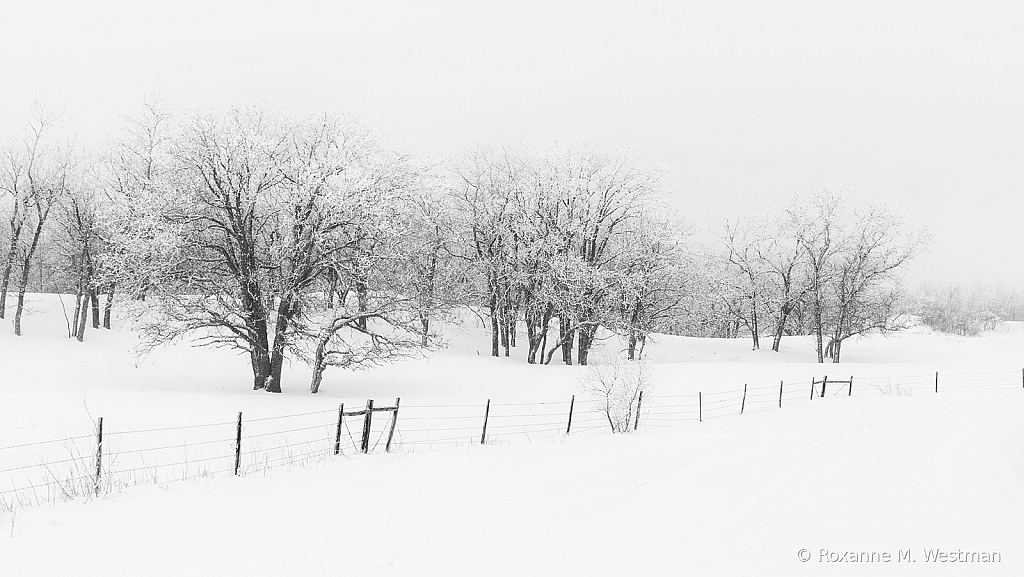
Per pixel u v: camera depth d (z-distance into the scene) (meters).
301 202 30.16
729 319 69.12
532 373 39.25
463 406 27.81
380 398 29.94
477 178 47.47
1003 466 13.81
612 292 45.53
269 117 32.38
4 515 8.83
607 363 24.47
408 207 32.81
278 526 8.52
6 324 43.25
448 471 12.77
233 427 20.38
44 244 50.69
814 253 58.97
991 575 7.20
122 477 12.23
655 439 18.05
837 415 23.36
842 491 11.07
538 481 11.73
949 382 37.19
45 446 16.81
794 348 66.25
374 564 7.08
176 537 7.95
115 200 35.28
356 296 33.94
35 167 41.97
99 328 46.12
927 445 16.45
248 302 30.64
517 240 47.03
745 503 10.10
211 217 29.86
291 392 31.27
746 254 62.88
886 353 60.66
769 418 22.97
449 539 8.04
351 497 10.33
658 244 48.19
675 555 7.52
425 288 35.84
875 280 57.59
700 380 36.66
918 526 9.05
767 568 7.17
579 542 7.97
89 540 7.77
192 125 29.95
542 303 45.19
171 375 35.94
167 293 29.86
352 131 32.25
